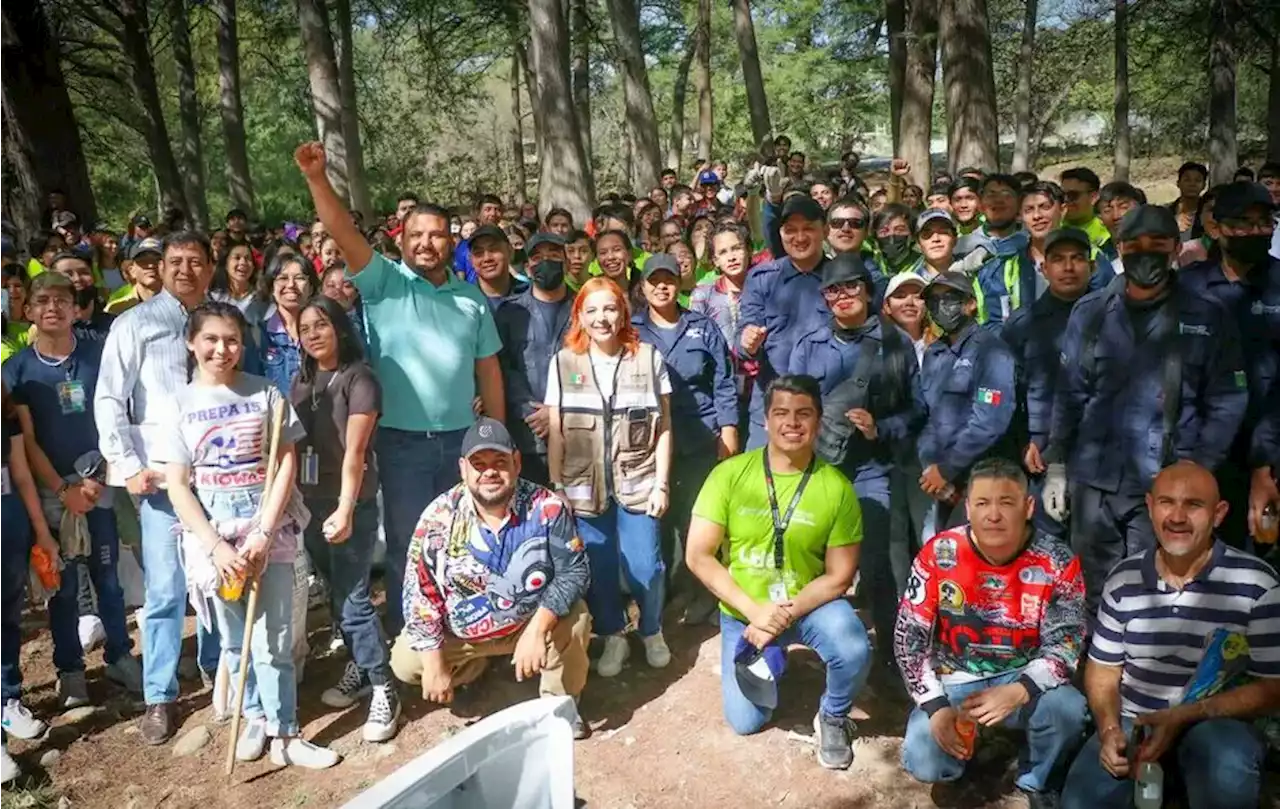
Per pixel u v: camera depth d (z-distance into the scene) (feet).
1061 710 11.82
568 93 43.01
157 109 71.05
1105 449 13.85
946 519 15.10
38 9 46.11
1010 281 18.90
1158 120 123.44
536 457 17.12
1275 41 76.43
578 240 20.70
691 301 20.62
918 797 12.90
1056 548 12.30
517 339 17.37
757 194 28.96
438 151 144.36
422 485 15.62
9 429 14.48
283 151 123.34
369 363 15.37
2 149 48.19
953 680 12.83
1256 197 14.39
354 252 14.89
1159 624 11.47
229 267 20.97
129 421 14.83
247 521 13.71
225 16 75.56
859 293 15.52
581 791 13.33
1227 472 14.34
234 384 13.91
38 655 18.24
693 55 106.11
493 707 15.42
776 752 13.94
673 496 18.24
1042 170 123.44
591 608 16.10
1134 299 13.61
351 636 14.62
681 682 16.06
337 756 14.17
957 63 46.11
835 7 120.57
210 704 15.89
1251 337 14.60
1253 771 10.93
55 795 13.64
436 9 90.79
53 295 15.52
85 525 15.69
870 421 14.93
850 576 13.50
